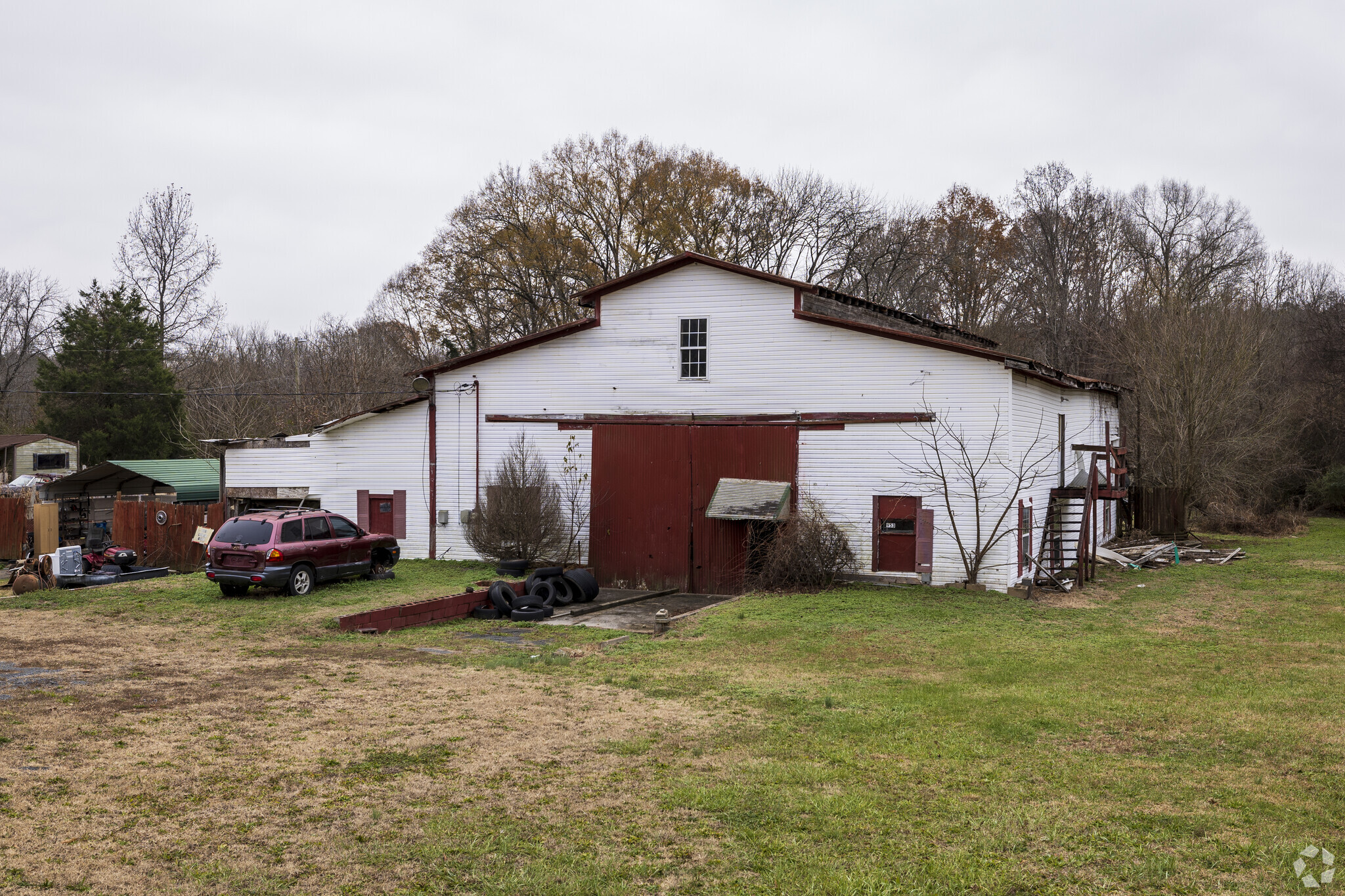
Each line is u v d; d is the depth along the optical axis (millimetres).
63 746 9031
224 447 28062
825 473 22594
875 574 22000
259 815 7383
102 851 6613
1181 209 49656
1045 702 11352
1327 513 46469
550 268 47969
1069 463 26281
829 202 49969
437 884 6234
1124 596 20766
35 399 63938
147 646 15281
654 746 9523
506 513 24250
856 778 8508
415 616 18125
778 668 13695
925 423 21750
